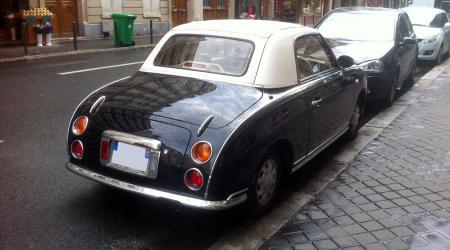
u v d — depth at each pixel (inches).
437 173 210.8
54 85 376.8
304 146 186.5
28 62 509.7
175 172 143.1
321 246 148.2
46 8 667.4
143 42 716.0
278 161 171.9
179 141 143.5
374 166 219.0
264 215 169.3
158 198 145.4
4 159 214.2
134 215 167.3
